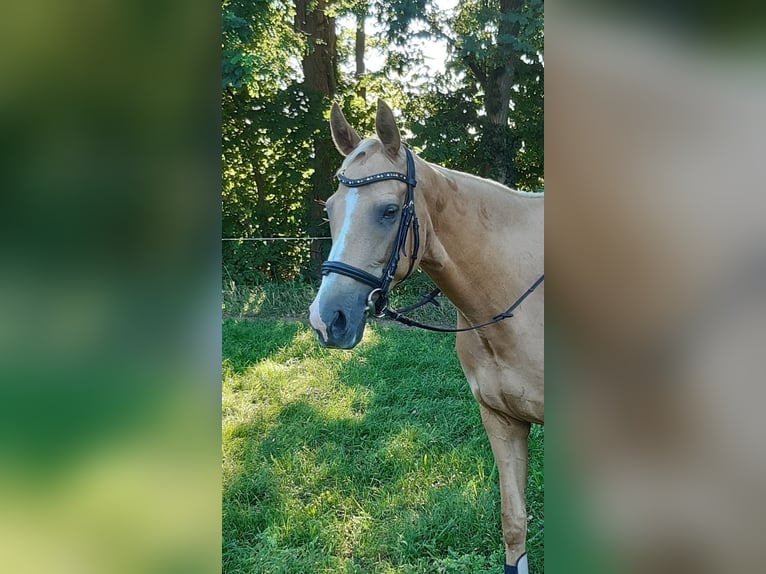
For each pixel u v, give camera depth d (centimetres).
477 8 841
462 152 880
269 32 819
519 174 884
